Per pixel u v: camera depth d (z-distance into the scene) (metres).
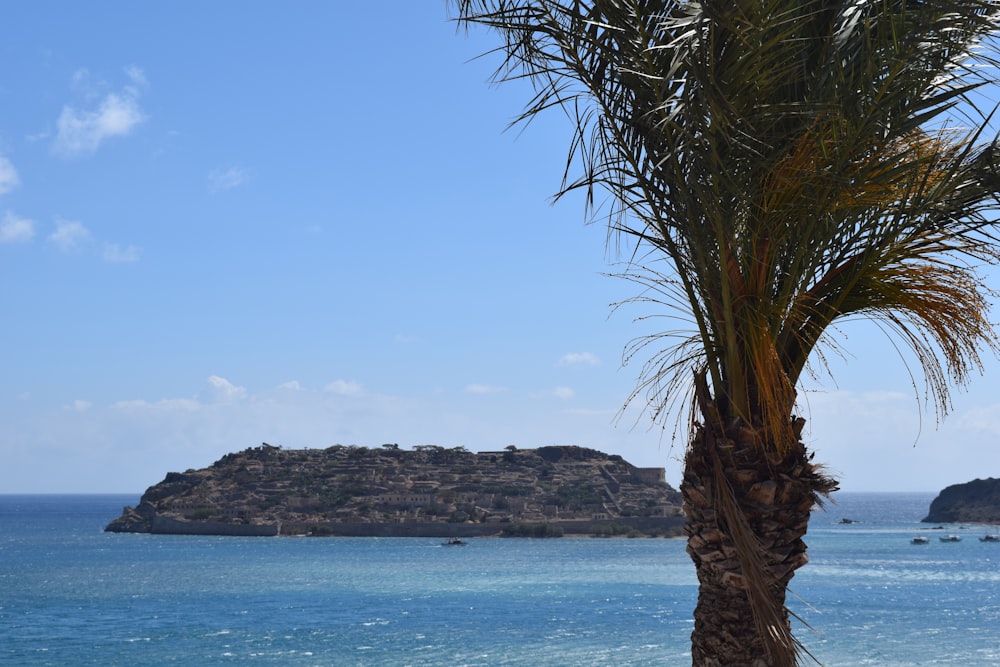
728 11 5.45
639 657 59.81
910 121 6.30
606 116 6.58
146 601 106.69
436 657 61.25
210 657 62.34
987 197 6.86
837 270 7.03
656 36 6.14
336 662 59.41
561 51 6.47
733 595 6.50
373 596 112.00
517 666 56.47
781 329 6.79
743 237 6.53
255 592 117.44
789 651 6.11
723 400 6.68
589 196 6.78
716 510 6.50
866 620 80.50
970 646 62.84
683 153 6.32
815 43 6.57
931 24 6.09
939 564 162.25
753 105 6.21
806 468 6.57
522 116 6.55
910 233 6.96
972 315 6.86
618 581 131.88
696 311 6.68
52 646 68.75
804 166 6.29
